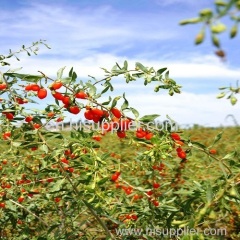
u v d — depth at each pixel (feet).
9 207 1.09
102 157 0.87
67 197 1.01
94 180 0.78
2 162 1.25
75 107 0.90
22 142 1.00
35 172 1.21
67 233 1.05
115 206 0.99
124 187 1.13
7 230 1.40
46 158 0.95
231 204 1.18
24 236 1.23
